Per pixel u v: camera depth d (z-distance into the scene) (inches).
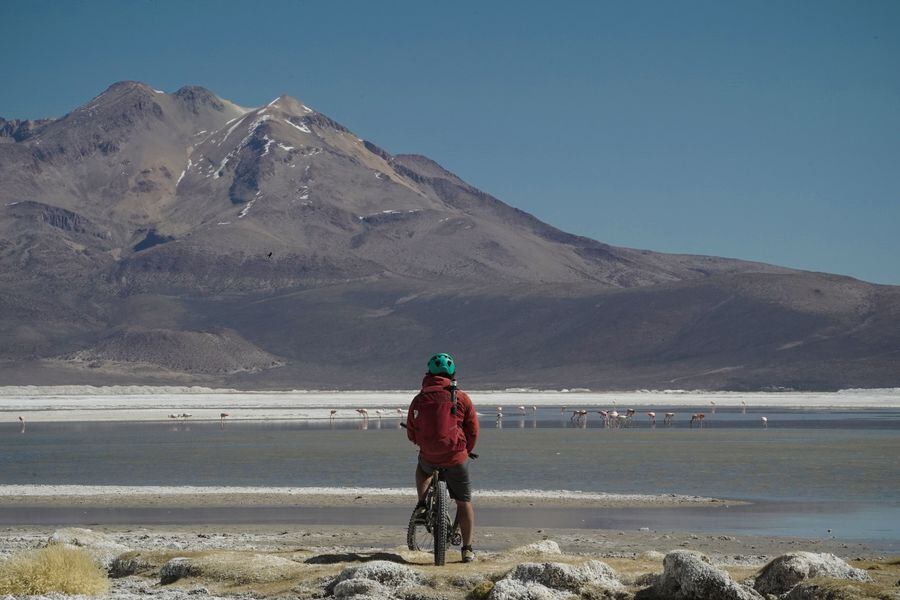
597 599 760.3
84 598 805.9
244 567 910.4
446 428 816.3
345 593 786.8
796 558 788.0
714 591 725.9
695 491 2062.0
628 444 3617.1
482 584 775.1
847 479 2305.6
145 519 1651.1
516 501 1861.5
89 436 4301.2
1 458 3056.1
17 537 1373.0
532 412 7401.6
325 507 1798.7
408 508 1782.7
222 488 2101.4
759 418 6269.7
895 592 706.2
